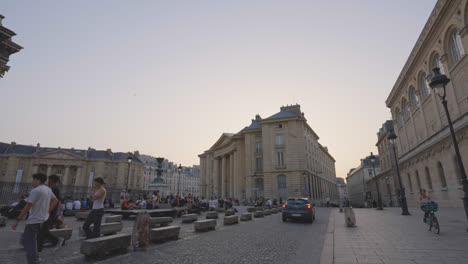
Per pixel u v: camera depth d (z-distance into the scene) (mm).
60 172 80875
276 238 9000
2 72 15891
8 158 77562
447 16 19797
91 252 5719
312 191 49344
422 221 12758
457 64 19031
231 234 9820
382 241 7766
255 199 48250
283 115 49500
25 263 5504
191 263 5641
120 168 85000
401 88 33156
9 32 15648
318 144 63250
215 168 68438
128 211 14250
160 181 30188
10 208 14016
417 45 25609
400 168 36844
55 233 7406
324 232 10562
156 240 8062
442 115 22406
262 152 49688
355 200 99500
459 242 7184
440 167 23359
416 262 5328
